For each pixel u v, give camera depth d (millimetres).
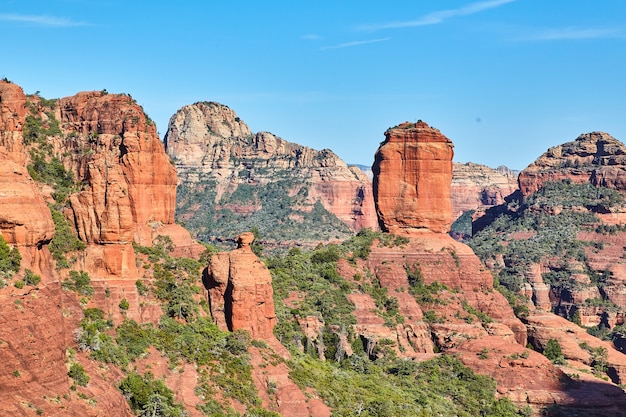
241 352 132000
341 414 132000
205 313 139000
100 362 109938
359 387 152375
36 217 102812
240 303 138500
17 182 103062
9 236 100562
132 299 125250
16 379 90938
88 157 141250
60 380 96500
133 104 156625
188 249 155750
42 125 146500
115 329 120125
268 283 142000
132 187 151750
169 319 131875
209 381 122500
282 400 128875
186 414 113250
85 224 124938
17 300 94875
